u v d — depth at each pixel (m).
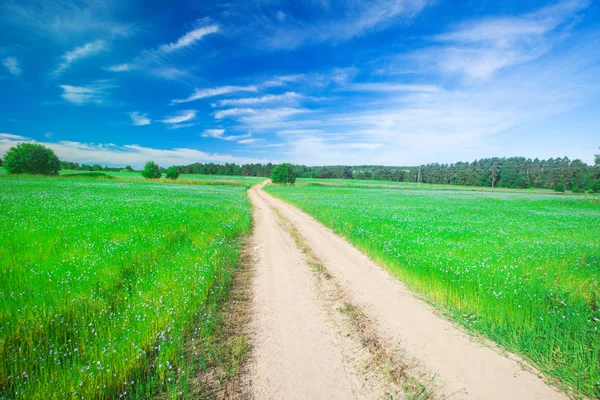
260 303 6.79
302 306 6.62
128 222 13.81
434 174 157.12
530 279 7.30
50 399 3.44
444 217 23.17
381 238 13.07
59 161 92.44
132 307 5.57
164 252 9.59
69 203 21.39
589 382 3.89
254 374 4.21
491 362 4.46
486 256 9.78
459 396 3.71
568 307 5.77
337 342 5.10
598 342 4.53
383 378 4.11
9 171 82.94
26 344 4.41
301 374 4.21
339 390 3.88
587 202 45.22
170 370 4.20
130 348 4.36
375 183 137.75
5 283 6.12
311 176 188.25
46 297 5.59
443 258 9.36
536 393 3.75
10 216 14.25
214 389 3.88
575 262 9.00
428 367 4.35
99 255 8.45
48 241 9.66
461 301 6.48
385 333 5.39
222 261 9.54
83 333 4.59
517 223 20.00
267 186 94.69
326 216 21.48
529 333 5.03
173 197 32.81
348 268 9.67
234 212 22.22
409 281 8.09
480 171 139.50
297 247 12.72
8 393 3.50
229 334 5.35
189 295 6.36
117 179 89.00
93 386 3.65
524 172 138.00
